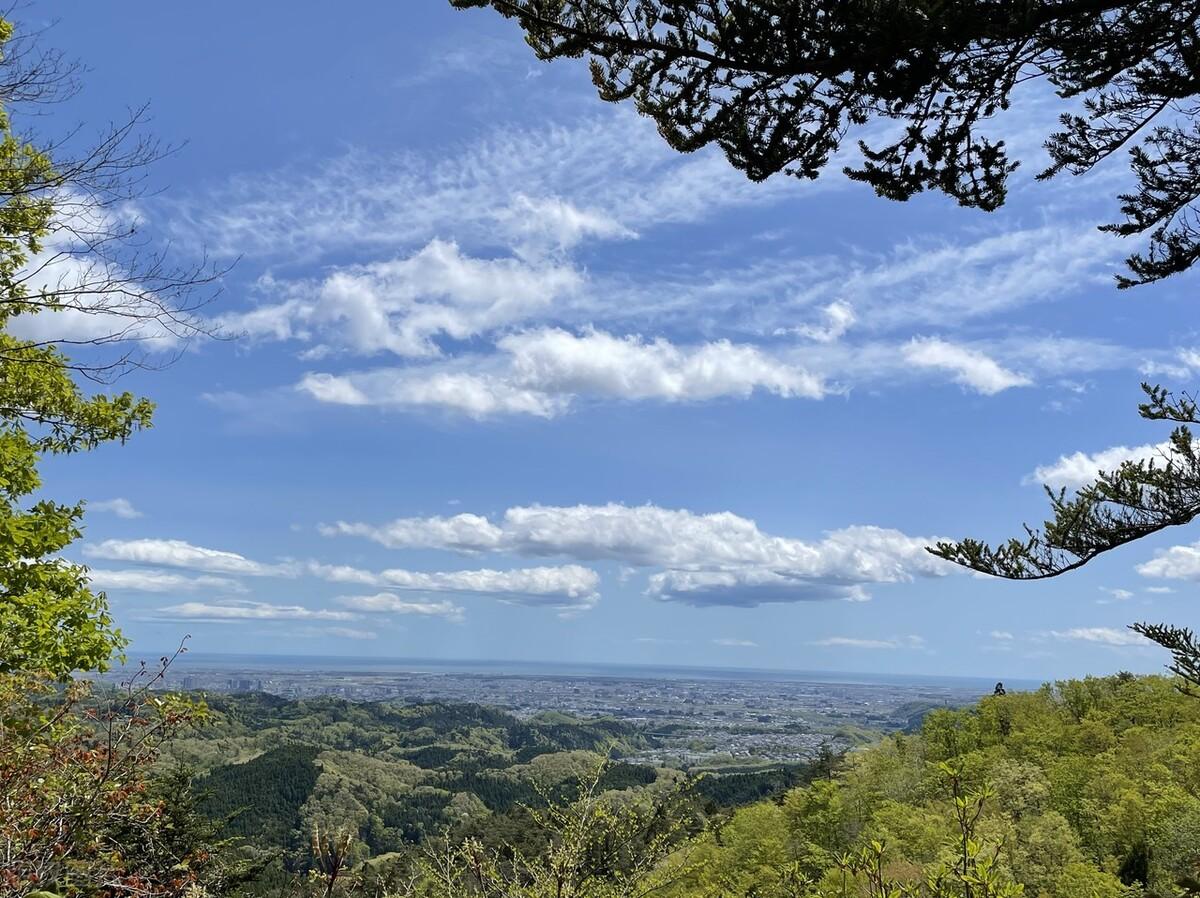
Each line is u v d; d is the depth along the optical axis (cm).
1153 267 611
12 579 1030
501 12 487
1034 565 623
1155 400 583
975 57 476
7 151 738
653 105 503
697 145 512
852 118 496
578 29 478
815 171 516
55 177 693
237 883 962
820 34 441
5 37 711
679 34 465
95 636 1062
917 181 522
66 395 1237
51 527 1090
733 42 456
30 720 526
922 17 413
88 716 517
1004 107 502
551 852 648
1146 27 464
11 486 1138
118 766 499
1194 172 601
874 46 438
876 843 423
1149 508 576
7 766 457
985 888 366
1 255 848
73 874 461
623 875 638
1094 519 595
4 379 1168
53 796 454
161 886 491
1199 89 516
